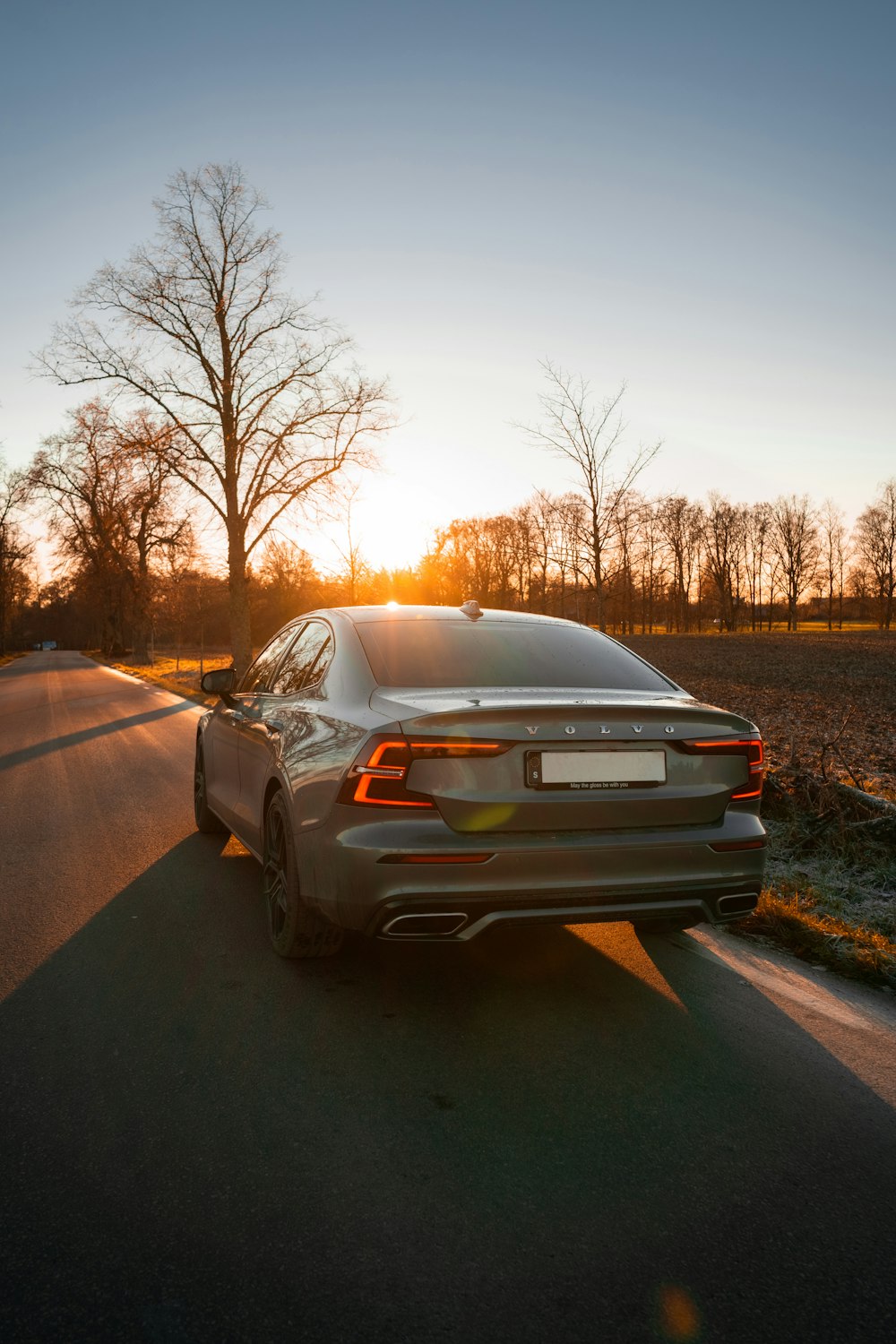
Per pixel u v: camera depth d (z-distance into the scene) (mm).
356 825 3092
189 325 22703
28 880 5250
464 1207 2197
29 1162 2369
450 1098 2732
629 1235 2102
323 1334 1781
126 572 45031
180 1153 2414
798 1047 3123
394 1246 2051
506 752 3100
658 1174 2348
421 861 2986
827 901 4746
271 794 4133
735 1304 1878
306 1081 2830
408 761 3049
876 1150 2475
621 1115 2645
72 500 44188
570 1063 2975
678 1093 2777
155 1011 3359
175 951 4020
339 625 4238
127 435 22859
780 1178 2334
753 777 3484
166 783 9016
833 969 3910
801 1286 1935
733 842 3320
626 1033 3209
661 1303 1879
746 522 96125
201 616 67500
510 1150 2451
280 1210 2172
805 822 6008
